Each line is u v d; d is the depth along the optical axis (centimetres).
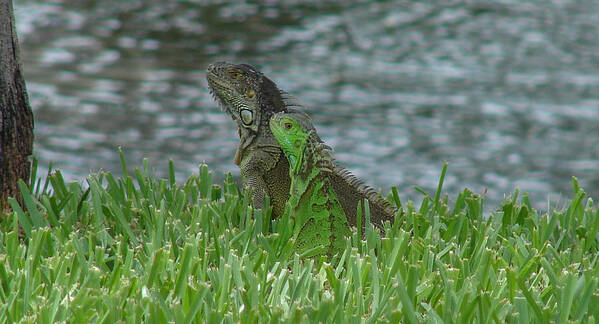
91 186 861
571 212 908
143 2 4491
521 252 787
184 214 887
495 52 3762
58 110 2759
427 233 811
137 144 2497
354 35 4003
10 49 846
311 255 776
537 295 676
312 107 2938
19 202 869
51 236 789
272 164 967
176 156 2431
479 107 3020
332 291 699
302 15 4362
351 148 2577
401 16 4441
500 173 2420
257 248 771
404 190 2275
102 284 695
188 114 2812
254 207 954
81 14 4144
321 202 810
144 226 877
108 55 3456
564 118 2908
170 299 652
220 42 3772
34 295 654
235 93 967
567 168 2470
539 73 3438
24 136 868
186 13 4291
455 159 2519
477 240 845
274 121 814
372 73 3397
